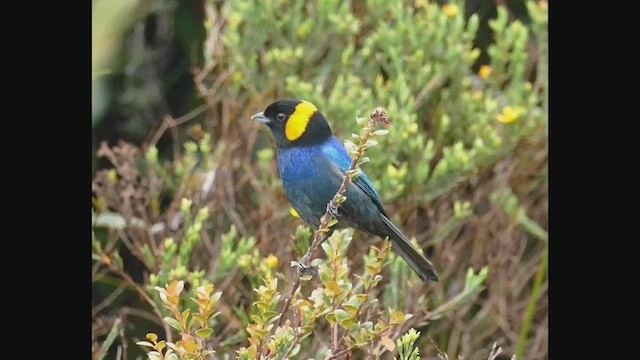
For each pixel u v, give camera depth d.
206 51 12.11
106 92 12.95
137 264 13.08
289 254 10.48
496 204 11.66
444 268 11.50
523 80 12.67
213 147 12.20
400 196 11.06
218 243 10.92
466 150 11.81
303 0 12.62
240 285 10.61
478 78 13.23
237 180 11.72
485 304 11.84
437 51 11.73
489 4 14.34
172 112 14.49
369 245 10.88
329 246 7.12
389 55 11.85
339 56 12.02
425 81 11.63
